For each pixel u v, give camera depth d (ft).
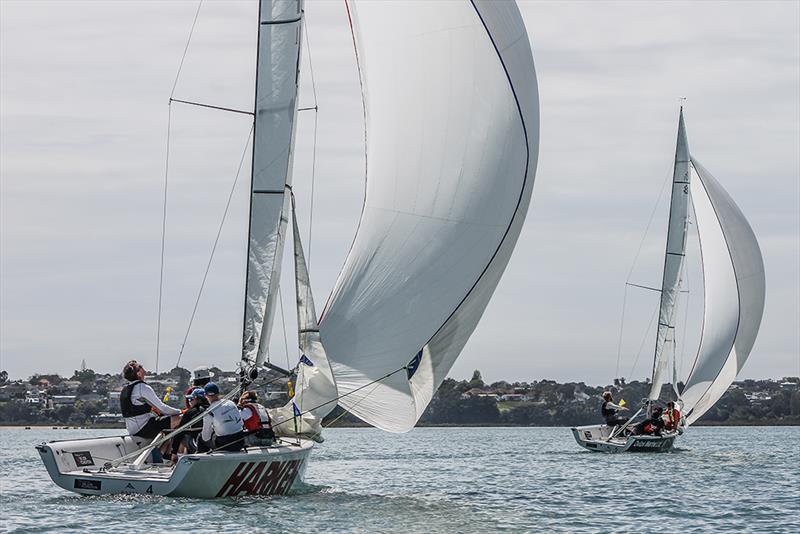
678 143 515.50
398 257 257.34
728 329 529.86
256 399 228.22
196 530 188.14
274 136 238.89
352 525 204.95
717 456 459.73
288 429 237.66
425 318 257.14
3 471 366.84
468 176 262.06
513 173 266.57
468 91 264.52
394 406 254.68
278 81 239.09
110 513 203.21
